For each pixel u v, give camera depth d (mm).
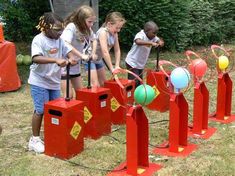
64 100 4668
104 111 5250
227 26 13352
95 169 4406
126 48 11445
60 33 4621
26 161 4582
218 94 5875
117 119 5719
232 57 10625
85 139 5191
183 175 4285
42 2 11719
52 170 4395
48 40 4574
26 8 11781
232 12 13375
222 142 5125
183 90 5320
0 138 5301
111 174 4281
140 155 4387
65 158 4605
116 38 5895
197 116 5293
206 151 4867
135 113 4145
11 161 4617
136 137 4129
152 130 5543
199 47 12562
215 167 4449
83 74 8750
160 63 4949
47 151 4711
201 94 5223
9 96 7262
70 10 9141
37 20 11883
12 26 11852
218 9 12883
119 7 10625
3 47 7262
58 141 4598
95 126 5160
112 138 5242
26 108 6586
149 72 6359
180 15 11164
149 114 6215
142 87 4191
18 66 9484
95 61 5723
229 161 4598
